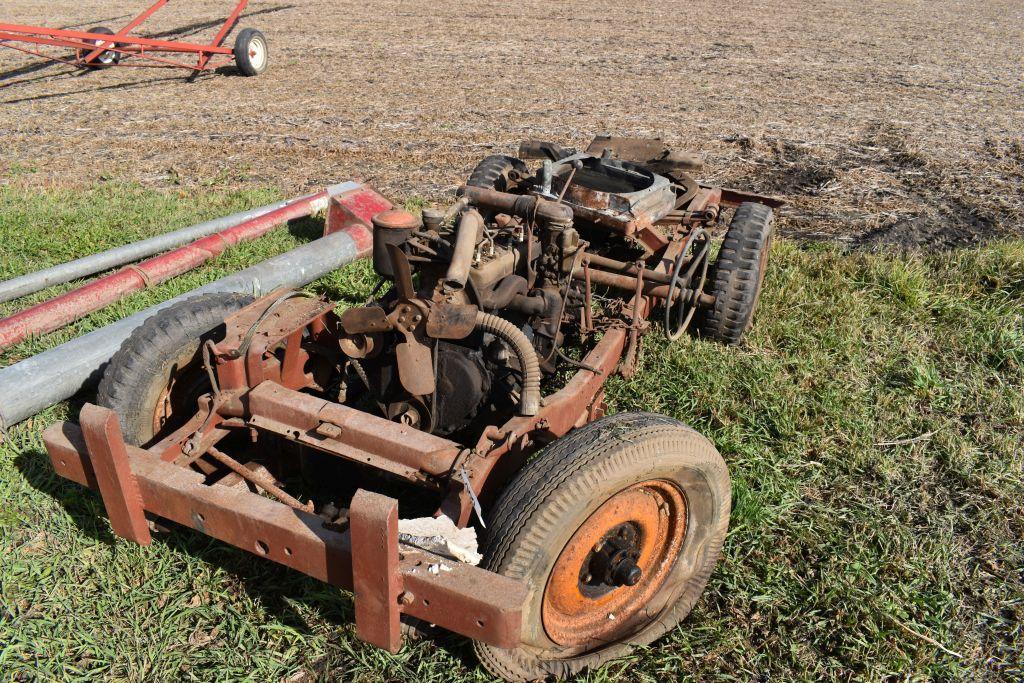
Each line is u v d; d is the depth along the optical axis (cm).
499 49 2023
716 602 349
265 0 2962
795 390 502
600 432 289
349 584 262
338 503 377
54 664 303
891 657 322
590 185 525
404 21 2466
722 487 320
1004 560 376
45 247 683
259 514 271
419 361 337
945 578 363
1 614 324
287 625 321
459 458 297
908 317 602
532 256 401
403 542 261
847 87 1667
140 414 357
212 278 620
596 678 306
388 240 344
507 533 270
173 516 293
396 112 1341
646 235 530
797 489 418
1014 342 554
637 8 2983
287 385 362
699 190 653
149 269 596
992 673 321
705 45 2177
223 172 970
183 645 314
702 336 566
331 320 380
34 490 384
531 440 335
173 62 1625
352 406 394
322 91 1489
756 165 1090
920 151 1173
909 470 435
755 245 546
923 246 785
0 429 420
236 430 366
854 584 358
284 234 729
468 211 356
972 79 1786
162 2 1510
